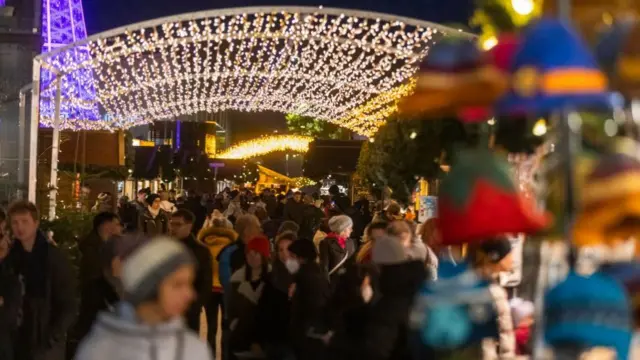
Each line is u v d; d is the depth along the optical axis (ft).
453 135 18.07
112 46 54.19
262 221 58.95
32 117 50.65
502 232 13.29
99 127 98.22
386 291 20.95
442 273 17.57
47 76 77.92
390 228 27.58
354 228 61.21
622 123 14.26
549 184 14.98
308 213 66.44
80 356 12.74
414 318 17.78
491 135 16.22
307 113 119.03
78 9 126.41
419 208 47.83
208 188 164.96
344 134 163.22
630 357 13.29
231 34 51.34
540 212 14.40
